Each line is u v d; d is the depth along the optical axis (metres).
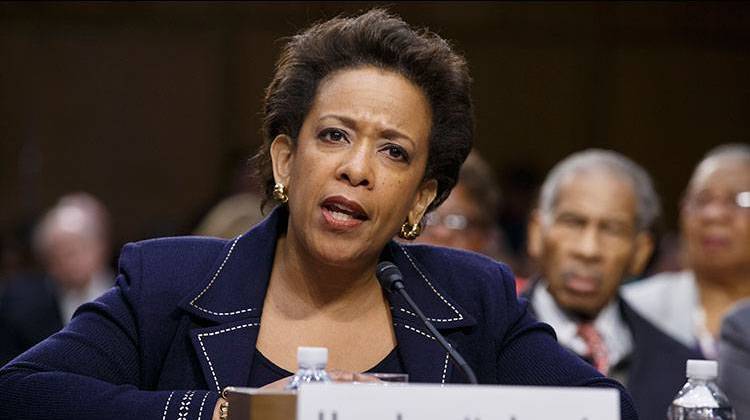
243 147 15.37
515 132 16.61
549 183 6.73
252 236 4.35
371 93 4.01
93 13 15.84
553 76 16.64
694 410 4.21
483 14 16.47
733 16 16.80
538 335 4.52
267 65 16.12
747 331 6.21
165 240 4.42
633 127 16.81
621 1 16.72
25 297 11.26
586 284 6.45
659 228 6.71
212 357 4.09
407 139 4.04
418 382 4.21
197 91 16.05
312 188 3.97
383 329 4.29
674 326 7.71
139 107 15.94
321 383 3.14
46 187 15.76
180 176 15.98
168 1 15.98
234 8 16.09
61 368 4.04
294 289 4.25
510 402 3.14
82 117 15.83
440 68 4.12
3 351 11.05
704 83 16.83
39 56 15.77
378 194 3.98
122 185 15.88
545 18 16.61
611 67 16.73
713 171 7.83
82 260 11.55
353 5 15.70
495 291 4.54
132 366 4.16
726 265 7.68
